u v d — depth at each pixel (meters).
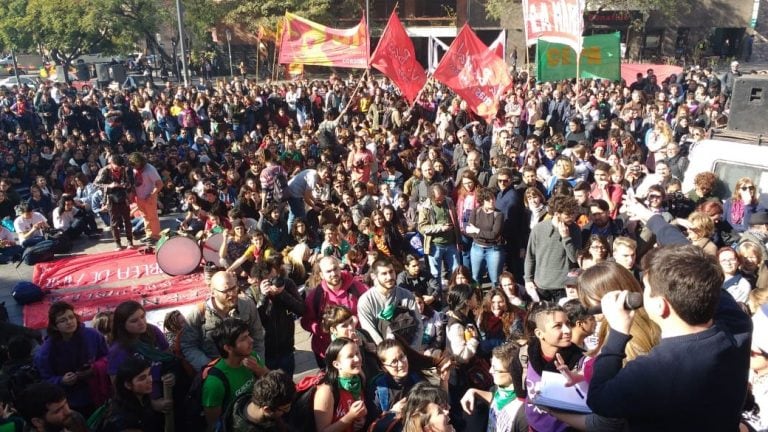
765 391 3.46
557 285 6.36
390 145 14.05
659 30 41.31
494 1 40.16
